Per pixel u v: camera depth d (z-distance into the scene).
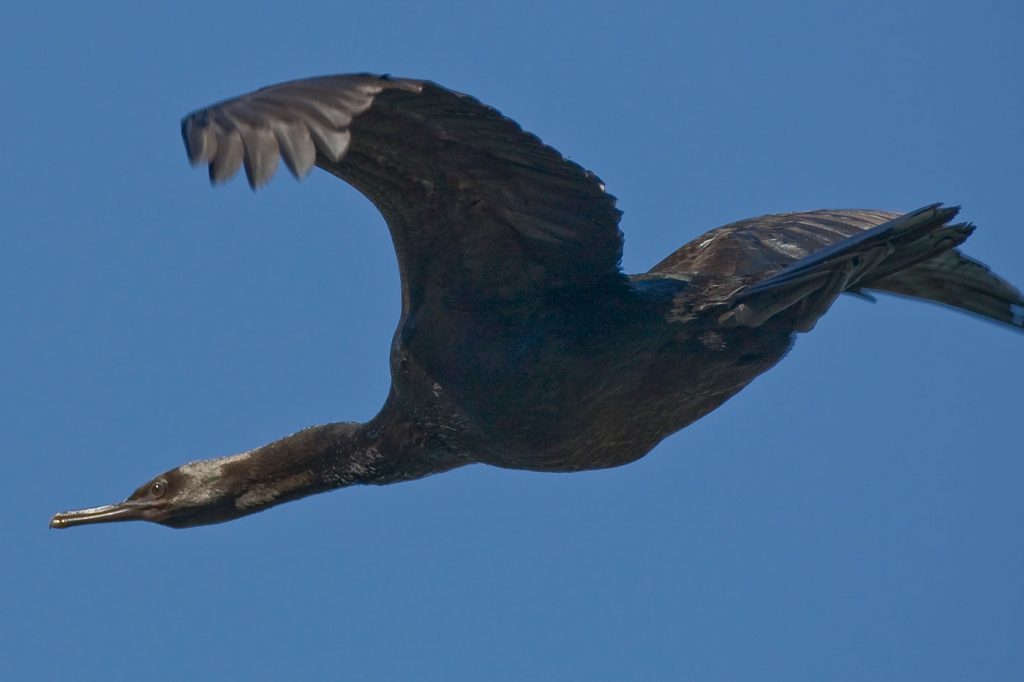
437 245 12.71
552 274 12.84
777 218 14.98
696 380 13.65
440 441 14.69
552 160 11.63
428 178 12.05
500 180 11.98
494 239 12.57
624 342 13.23
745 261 14.10
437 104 11.04
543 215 12.27
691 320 13.27
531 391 13.39
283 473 15.90
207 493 16.17
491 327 13.24
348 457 15.48
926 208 12.44
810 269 12.78
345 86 9.79
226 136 9.42
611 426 13.79
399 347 13.70
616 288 13.02
